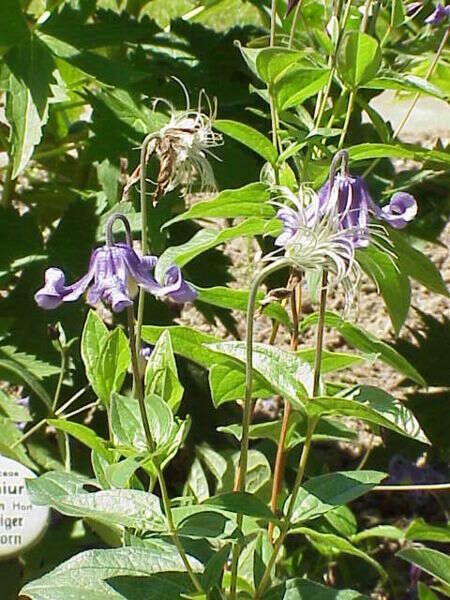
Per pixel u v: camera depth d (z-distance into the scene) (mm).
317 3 697
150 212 748
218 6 867
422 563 570
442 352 797
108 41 762
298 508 555
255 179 750
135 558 548
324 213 524
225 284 840
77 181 893
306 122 686
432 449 787
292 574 720
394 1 687
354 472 565
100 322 583
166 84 792
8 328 768
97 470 565
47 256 780
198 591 527
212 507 527
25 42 730
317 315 597
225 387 579
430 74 682
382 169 771
